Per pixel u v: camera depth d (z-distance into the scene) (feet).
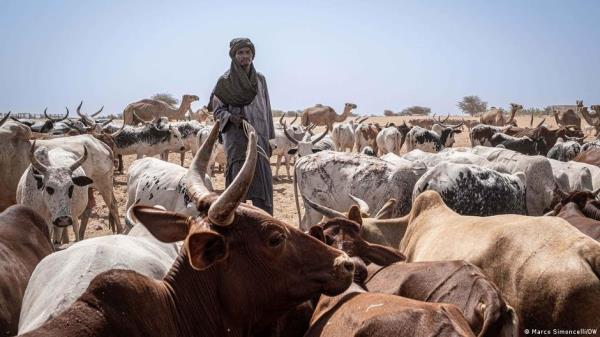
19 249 18.79
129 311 10.80
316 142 77.41
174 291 11.95
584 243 14.96
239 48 22.97
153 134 82.74
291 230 12.47
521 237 16.17
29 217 20.48
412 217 21.56
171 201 31.37
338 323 12.91
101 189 44.37
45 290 14.82
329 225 17.51
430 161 40.86
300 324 16.08
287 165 80.18
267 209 23.52
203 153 13.56
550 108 275.59
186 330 11.82
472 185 28.73
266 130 24.06
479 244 17.01
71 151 42.16
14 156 42.60
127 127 83.61
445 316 11.41
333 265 12.35
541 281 15.14
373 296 13.39
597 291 14.35
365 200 33.24
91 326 10.30
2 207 43.96
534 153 81.66
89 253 15.30
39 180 32.22
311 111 163.32
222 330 12.14
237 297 12.10
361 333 11.73
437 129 113.60
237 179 11.45
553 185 35.24
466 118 267.59
